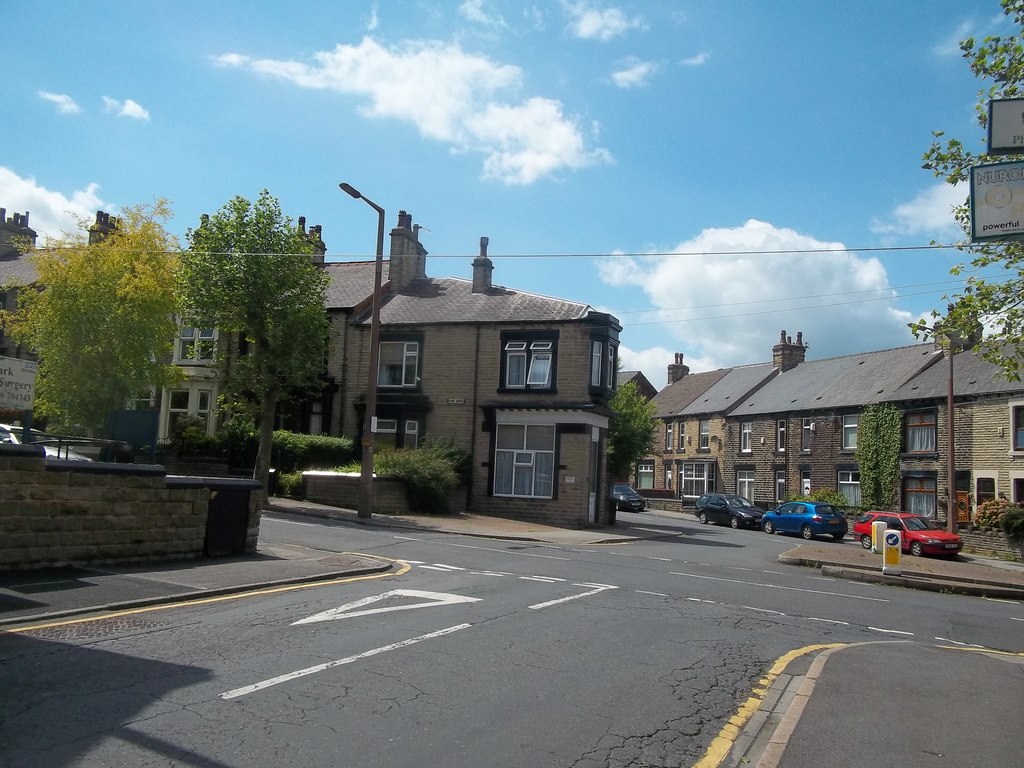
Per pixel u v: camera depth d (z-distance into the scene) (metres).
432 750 5.32
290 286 24.97
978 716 6.53
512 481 28.64
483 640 8.59
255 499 14.43
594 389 28.30
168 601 9.79
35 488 10.87
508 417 28.81
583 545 22.17
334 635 8.41
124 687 6.28
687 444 56.38
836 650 9.12
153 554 12.51
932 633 11.52
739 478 50.41
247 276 24.33
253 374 24.84
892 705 6.74
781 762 5.36
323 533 18.44
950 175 10.94
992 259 10.69
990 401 33.81
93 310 24.75
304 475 26.72
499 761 5.21
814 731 6.00
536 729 5.89
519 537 22.22
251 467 28.72
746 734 6.21
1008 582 17.48
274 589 11.23
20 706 5.73
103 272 25.16
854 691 7.15
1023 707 6.86
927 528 28.55
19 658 6.94
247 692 6.30
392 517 24.55
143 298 25.38
